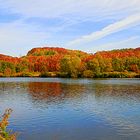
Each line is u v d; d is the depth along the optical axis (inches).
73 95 2298.2
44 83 3863.2
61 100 1987.0
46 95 2319.1
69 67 5457.7
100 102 1876.2
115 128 1155.9
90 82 3939.5
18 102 1909.4
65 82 4010.8
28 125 1213.7
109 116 1396.4
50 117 1378.0
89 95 2287.2
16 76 6574.8
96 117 1374.3
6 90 2822.3
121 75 5388.8
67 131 1115.3
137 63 6304.1
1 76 6604.3
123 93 2415.1
